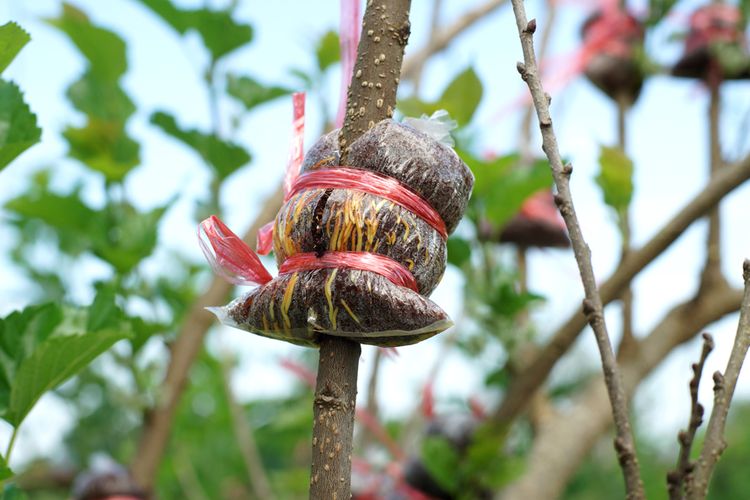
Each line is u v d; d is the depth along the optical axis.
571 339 1.22
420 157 0.64
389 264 0.62
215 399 1.99
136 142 1.40
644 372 1.37
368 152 0.64
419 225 0.63
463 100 1.20
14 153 0.75
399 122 0.65
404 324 0.61
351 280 0.61
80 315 0.81
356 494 1.42
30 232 1.80
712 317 1.38
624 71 1.50
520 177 1.25
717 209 1.40
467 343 1.43
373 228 0.62
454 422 1.31
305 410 1.68
